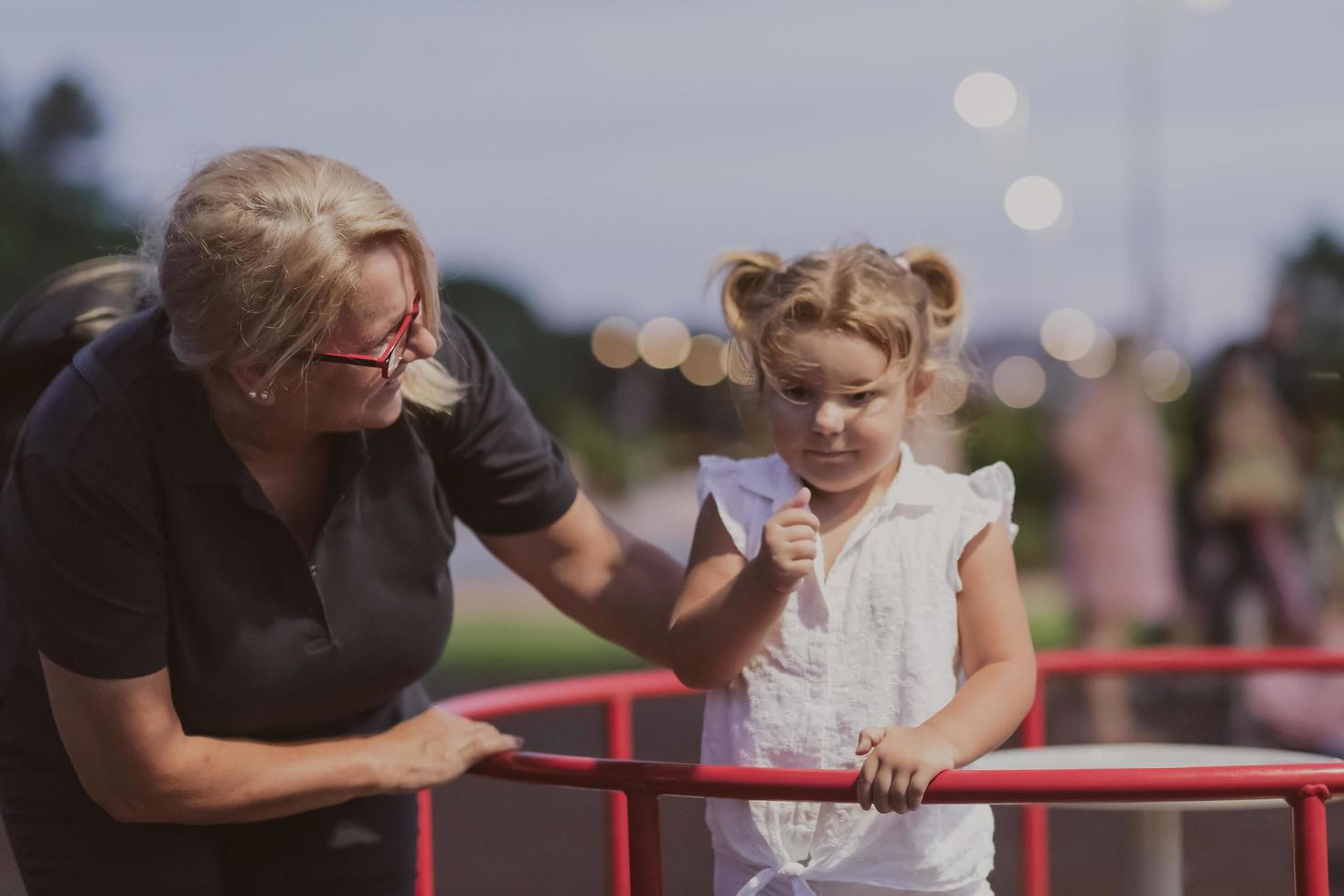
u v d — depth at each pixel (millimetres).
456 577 15344
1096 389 6688
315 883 2088
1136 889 2518
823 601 1944
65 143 21766
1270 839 5055
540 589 2250
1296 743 5332
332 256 1680
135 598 1813
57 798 1965
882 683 1931
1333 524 5867
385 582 1981
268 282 1678
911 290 1993
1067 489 6664
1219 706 6988
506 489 2135
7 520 1842
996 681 1851
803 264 1981
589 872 4715
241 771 1878
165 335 1854
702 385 28844
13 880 4301
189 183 1773
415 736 1987
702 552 2039
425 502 1998
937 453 2289
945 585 1949
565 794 5996
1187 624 6316
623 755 2523
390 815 2154
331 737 2070
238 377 1752
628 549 2260
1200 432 6125
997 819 5488
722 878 2004
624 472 25734
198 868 1993
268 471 1895
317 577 1924
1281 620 5906
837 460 1905
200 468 1822
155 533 1827
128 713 1827
